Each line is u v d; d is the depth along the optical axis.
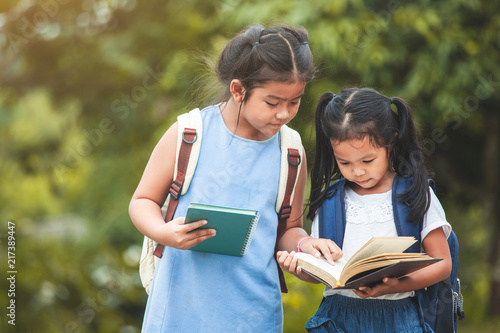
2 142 14.07
